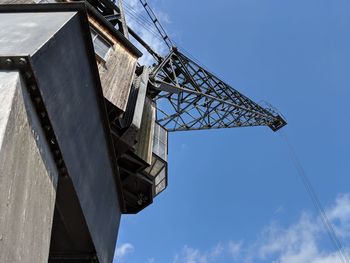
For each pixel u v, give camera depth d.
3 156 5.32
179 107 25.30
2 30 7.52
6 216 5.32
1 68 6.30
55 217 9.61
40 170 6.95
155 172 17.45
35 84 6.57
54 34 7.28
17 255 5.71
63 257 10.80
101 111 10.45
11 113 5.72
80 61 8.77
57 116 7.59
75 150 8.77
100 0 18.22
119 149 13.90
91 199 10.23
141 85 15.73
